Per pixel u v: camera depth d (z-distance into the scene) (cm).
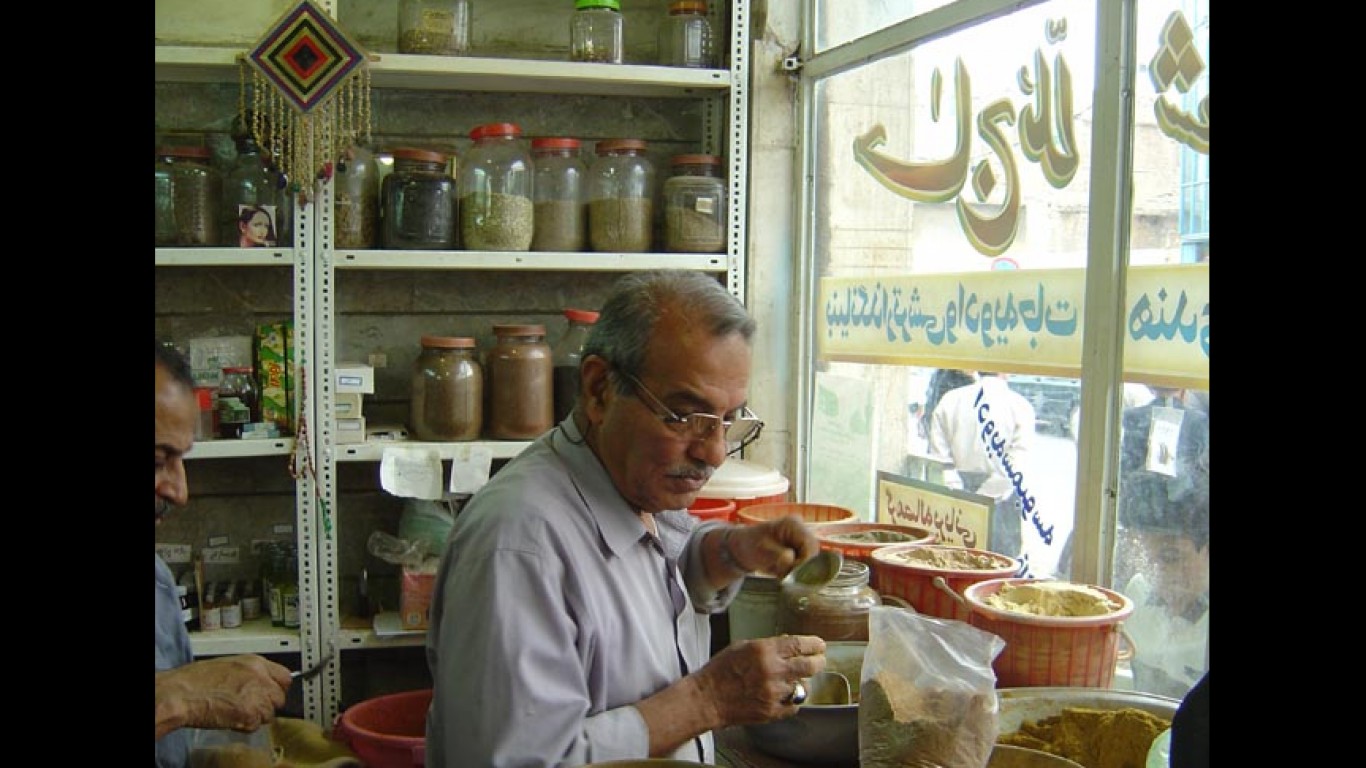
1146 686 178
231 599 254
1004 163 209
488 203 254
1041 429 200
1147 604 176
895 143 245
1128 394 179
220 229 254
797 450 285
